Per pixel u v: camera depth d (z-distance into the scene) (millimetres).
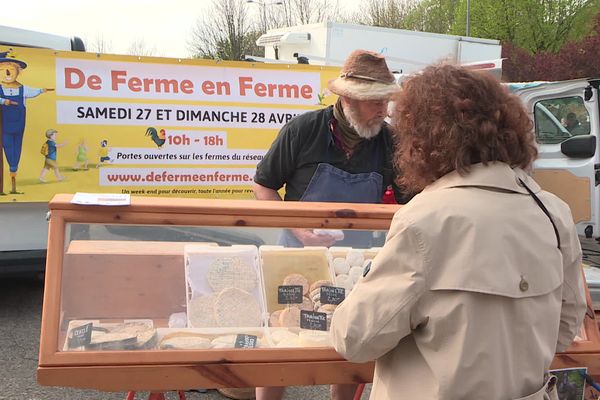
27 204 4383
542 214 1339
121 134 4645
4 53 4242
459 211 1256
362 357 1322
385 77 2469
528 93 6438
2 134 4277
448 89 1326
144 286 1915
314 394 3531
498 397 1227
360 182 2629
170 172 4828
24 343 4113
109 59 4559
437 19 30156
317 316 1990
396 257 1271
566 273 1428
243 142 5020
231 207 1923
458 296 1219
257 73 5000
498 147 1304
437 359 1247
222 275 2021
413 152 1355
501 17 24344
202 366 1717
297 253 2111
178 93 4785
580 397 1942
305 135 2609
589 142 5805
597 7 23141
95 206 1790
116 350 1700
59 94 4426
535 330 1274
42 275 4434
